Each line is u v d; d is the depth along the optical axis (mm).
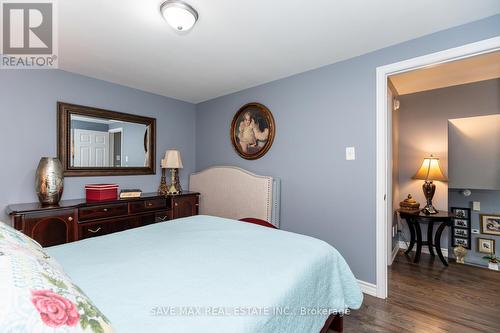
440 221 2873
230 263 1154
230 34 1894
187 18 1551
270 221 2721
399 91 3373
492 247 2891
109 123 2924
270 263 1162
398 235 3482
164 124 3502
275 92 2881
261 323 777
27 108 2338
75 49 2119
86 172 2713
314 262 1231
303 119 2627
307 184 2590
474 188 2971
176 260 1181
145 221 2789
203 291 896
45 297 513
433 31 1831
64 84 2566
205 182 3457
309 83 2582
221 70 2600
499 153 2836
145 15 1645
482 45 1657
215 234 1605
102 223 2418
